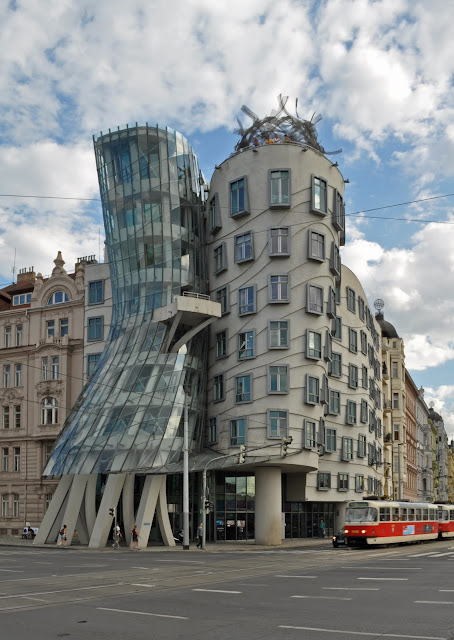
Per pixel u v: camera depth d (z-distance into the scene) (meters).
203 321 55.28
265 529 52.09
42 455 66.12
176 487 56.78
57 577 25.27
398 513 48.41
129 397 52.12
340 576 25.03
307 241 54.97
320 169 56.75
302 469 55.00
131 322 57.53
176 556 39.22
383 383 94.44
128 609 16.89
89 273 67.06
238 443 53.06
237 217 56.38
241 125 60.69
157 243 58.19
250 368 53.84
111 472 48.62
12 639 13.20
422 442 130.38
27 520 65.25
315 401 54.19
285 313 53.88
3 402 69.19
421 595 19.03
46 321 68.88
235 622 14.87
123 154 60.22
